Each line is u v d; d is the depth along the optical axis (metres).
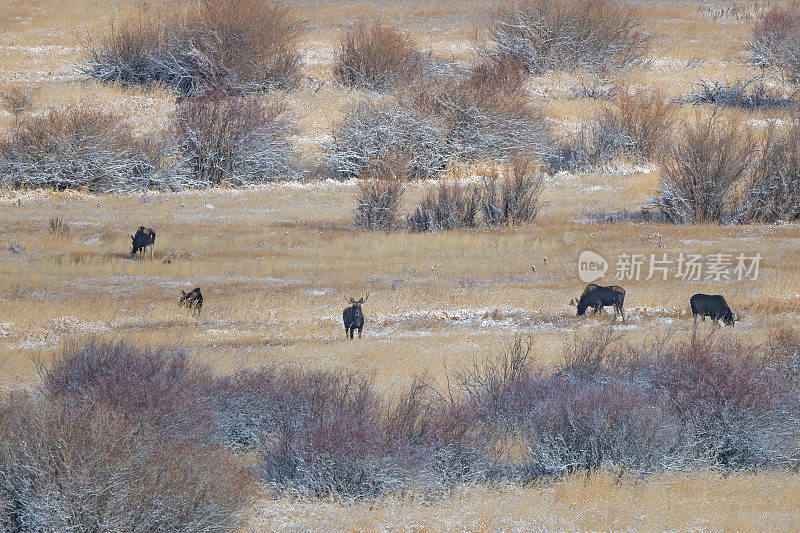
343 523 20.23
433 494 22.83
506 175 89.44
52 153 96.50
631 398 25.88
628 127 111.50
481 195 86.38
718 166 82.50
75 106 114.06
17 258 68.00
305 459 23.16
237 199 95.00
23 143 96.81
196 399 26.70
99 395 25.84
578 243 74.06
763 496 22.59
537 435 26.05
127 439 19.14
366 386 28.91
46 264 64.94
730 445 26.23
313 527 19.95
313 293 57.62
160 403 25.56
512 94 117.25
